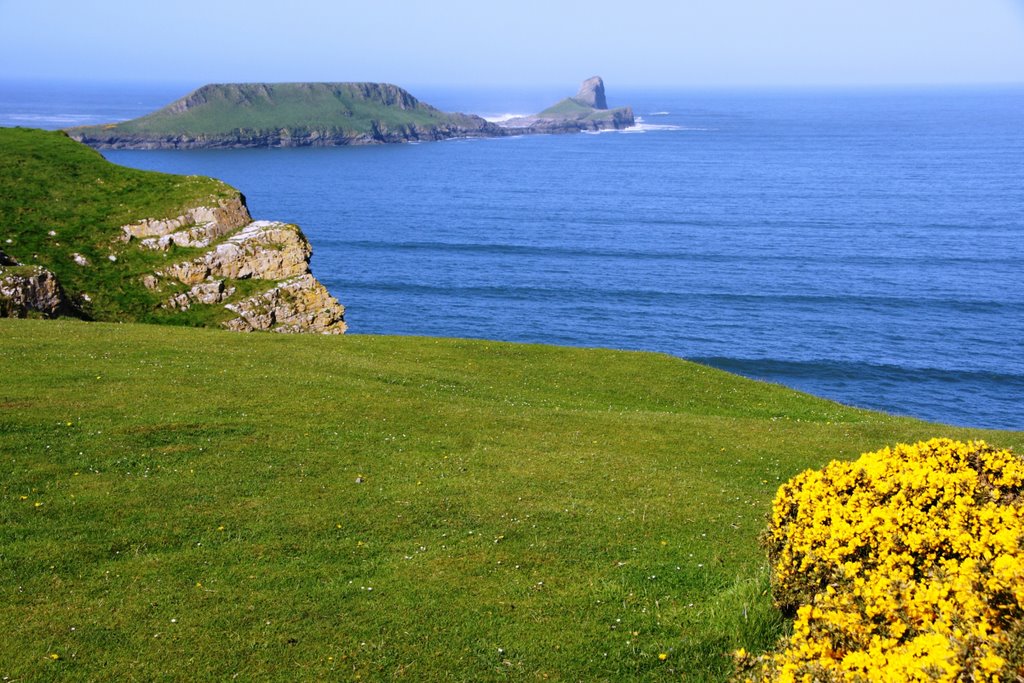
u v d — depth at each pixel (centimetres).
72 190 6159
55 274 5250
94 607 1538
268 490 2183
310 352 3956
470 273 14075
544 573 1752
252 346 3975
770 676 1006
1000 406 8175
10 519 1889
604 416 3244
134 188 6309
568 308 11819
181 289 5569
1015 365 9356
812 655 960
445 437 2780
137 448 2403
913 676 794
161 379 3138
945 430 3250
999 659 767
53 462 2241
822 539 1295
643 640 1481
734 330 10725
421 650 1438
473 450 2659
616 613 1578
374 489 2234
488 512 2098
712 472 2595
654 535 1988
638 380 4112
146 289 5475
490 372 4038
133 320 5244
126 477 2197
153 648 1413
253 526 1944
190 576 1684
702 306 11888
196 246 5866
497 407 3284
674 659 1416
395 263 14888
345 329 6084
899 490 1327
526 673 1384
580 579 1725
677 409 3741
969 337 10394
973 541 1093
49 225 5688
